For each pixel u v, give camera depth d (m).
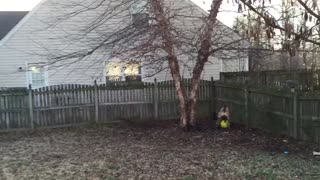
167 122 13.31
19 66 18.55
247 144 9.85
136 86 13.60
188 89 13.77
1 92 12.59
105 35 15.49
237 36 13.06
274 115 10.77
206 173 7.37
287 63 20.14
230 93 12.97
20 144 10.74
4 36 19.94
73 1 17.70
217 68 19.81
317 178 6.90
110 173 7.56
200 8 15.29
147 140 10.66
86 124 13.27
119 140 10.78
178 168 7.77
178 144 10.03
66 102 13.13
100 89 13.37
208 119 13.65
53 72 18.41
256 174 7.22
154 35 10.87
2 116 12.63
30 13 18.34
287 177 6.98
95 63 16.38
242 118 12.34
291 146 9.44
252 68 19.72
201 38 11.10
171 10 15.34
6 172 7.89
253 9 6.00
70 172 7.73
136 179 7.14
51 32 18.47
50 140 11.16
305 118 9.79
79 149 9.82
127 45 11.30
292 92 9.96
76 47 18.36
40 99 12.91
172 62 11.77
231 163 8.02
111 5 15.87
